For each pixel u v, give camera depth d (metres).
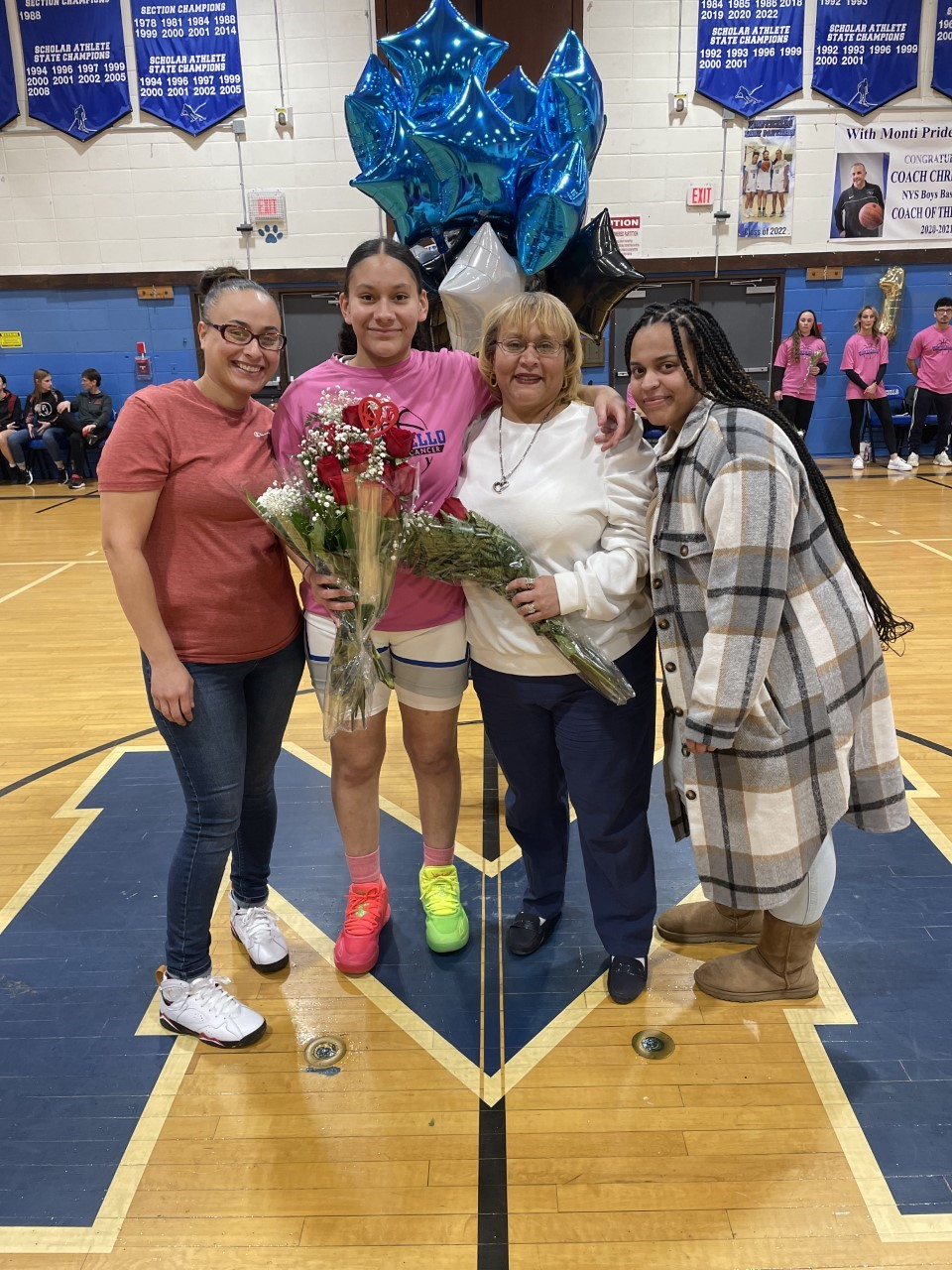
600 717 1.89
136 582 1.68
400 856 2.71
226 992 2.06
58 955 2.32
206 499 1.72
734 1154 1.67
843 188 8.84
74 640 4.75
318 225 9.00
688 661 1.77
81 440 9.20
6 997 2.17
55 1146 1.74
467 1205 1.59
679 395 1.68
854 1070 1.87
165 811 3.01
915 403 8.98
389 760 3.36
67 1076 1.92
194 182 8.94
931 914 2.36
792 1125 1.73
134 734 3.62
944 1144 1.69
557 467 1.80
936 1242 1.50
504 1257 1.50
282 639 1.91
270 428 1.86
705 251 8.98
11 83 8.73
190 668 1.79
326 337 9.34
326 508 1.62
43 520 7.85
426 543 1.74
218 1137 1.75
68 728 3.69
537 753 2.04
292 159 8.85
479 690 2.01
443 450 1.88
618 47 8.43
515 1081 1.86
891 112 8.70
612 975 2.07
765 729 1.69
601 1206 1.58
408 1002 2.10
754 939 2.29
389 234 8.98
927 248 9.00
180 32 8.55
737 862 1.77
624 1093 1.82
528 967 2.21
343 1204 1.60
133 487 1.65
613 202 8.88
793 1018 2.01
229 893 2.55
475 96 2.14
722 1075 1.86
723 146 8.72
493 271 2.18
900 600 4.89
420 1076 1.88
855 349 8.74
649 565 1.79
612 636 1.85
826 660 1.71
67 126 8.80
